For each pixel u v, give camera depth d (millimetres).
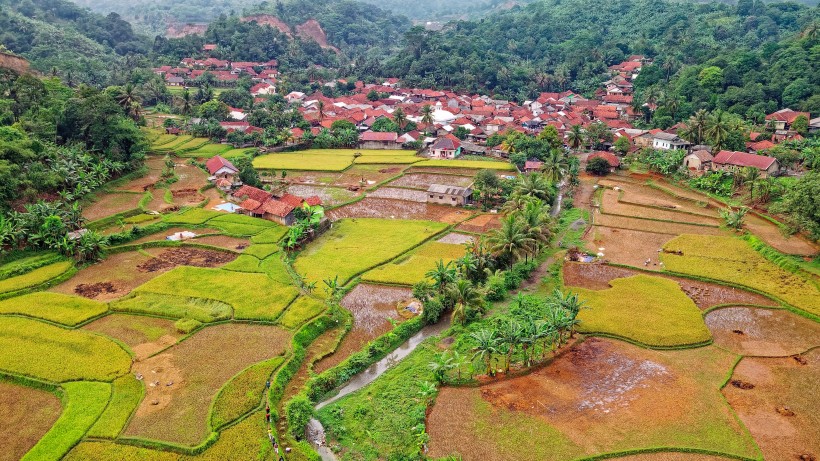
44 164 102562
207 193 117062
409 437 48875
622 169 142875
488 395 54719
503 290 74500
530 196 100312
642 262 85812
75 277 76875
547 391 55156
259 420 49406
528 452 47094
